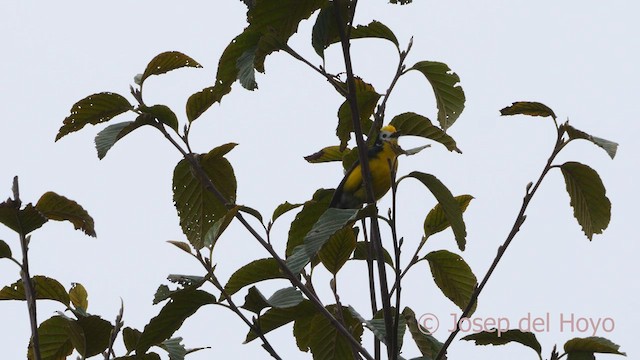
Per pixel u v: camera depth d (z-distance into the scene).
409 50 7.95
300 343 7.99
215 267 6.54
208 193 7.75
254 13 6.95
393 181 6.57
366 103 8.21
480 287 6.66
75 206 7.17
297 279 6.62
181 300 6.52
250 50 7.23
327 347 7.70
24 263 6.12
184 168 7.65
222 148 7.55
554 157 6.90
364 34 8.02
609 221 7.36
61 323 7.07
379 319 6.88
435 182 6.88
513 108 7.07
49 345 7.14
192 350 7.02
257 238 6.73
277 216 7.82
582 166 7.10
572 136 6.86
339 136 8.48
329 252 7.33
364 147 6.75
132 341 7.34
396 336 6.46
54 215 7.20
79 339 6.68
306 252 6.42
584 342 6.88
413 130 8.24
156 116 7.36
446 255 7.60
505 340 7.16
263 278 6.91
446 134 8.15
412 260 7.53
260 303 6.59
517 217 6.81
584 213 7.42
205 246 6.77
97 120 7.63
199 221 7.76
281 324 7.21
